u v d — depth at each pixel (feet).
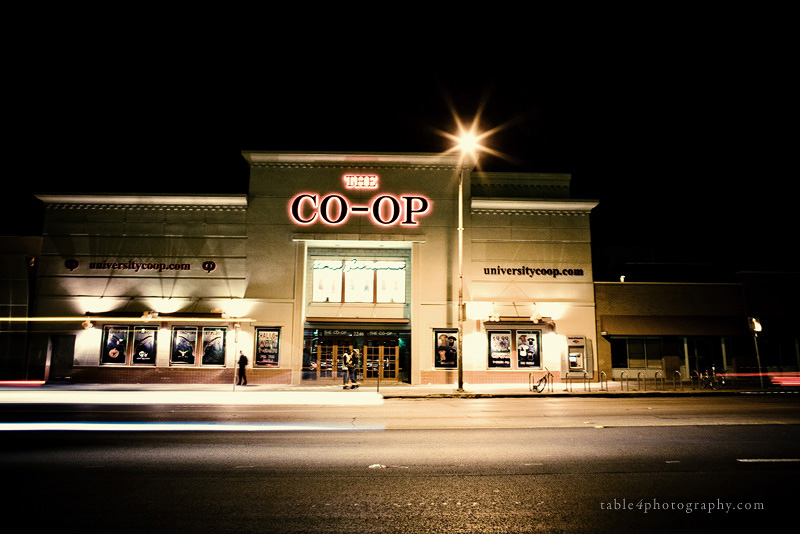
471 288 97.91
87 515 20.59
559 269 99.50
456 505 21.95
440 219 99.55
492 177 103.76
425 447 33.88
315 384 93.61
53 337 95.09
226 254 97.25
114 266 96.27
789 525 19.63
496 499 22.77
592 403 64.28
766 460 30.09
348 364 85.76
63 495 23.29
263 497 23.04
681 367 101.60
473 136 83.25
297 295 96.43
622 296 100.32
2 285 95.61
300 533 18.76
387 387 88.74
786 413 52.01
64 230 96.99
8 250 97.14
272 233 97.91
